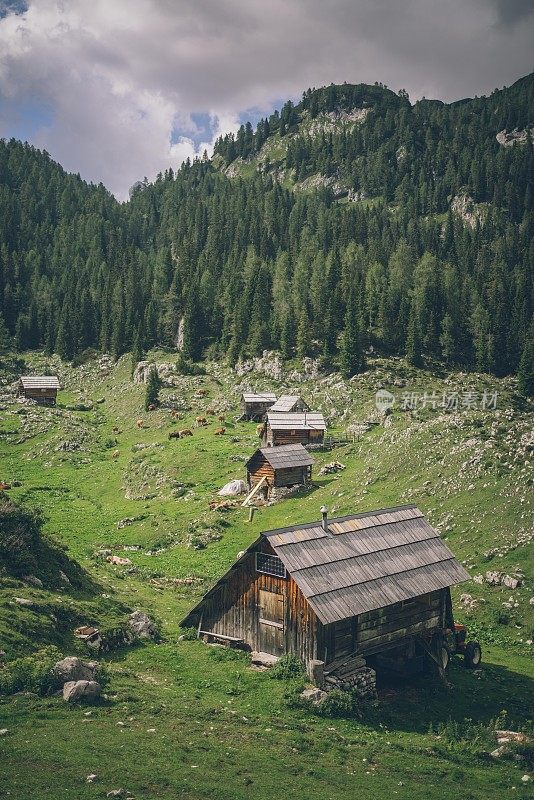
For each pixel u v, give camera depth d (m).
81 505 93.00
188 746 28.70
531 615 52.09
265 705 35.12
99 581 52.22
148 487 98.12
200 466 103.19
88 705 31.30
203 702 34.22
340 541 42.47
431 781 29.50
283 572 40.47
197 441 119.88
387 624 41.66
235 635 42.97
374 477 82.50
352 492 81.00
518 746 33.72
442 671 42.81
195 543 72.06
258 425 132.12
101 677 34.59
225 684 37.31
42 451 121.12
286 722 33.19
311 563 39.81
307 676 38.38
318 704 35.50
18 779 24.30
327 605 37.72
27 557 44.94
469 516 66.06
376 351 167.62
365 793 27.31
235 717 32.72
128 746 27.78
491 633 51.19
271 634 41.12
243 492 89.81
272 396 140.00
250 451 109.00
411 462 81.69
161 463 107.12
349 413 135.50
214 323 197.00
